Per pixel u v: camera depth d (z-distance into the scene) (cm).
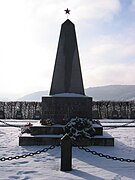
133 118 2969
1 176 560
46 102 1130
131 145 1005
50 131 1042
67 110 1120
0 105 3012
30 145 971
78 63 1219
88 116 1129
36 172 595
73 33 1238
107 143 970
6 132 1496
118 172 600
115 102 3075
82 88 1204
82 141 948
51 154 812
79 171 605
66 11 1262
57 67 1210
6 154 799
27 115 3005
